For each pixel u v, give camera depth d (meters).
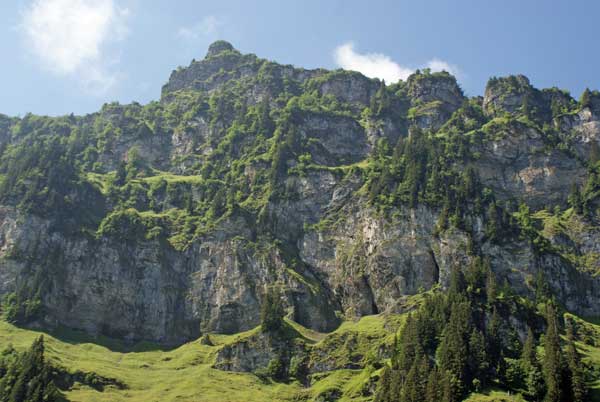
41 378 198.38
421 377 194.12
